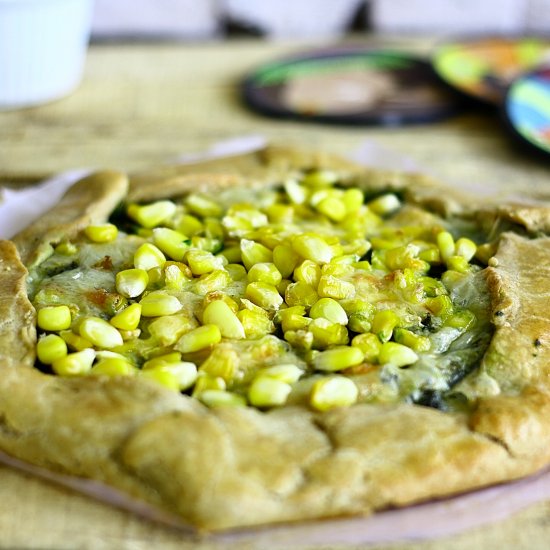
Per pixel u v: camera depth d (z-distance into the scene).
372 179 0.44
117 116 0.56
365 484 0.32
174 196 0.43
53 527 0.32
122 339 0.36
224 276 0.38
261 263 0.39
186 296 0.38
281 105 0.56
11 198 0.45
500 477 0.33
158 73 0.62
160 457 0.32
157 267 0.39
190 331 0.36
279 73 0.60
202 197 0.43
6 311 0.37
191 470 0.32
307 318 0.37
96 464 0.33
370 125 0.55
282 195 0.44
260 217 0.42
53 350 0.35
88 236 0.41
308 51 0.64
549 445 0.34
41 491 0.33
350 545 0.32
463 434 0.33
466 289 0.38
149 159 0.52
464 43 0.64
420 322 0.37
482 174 0.51
